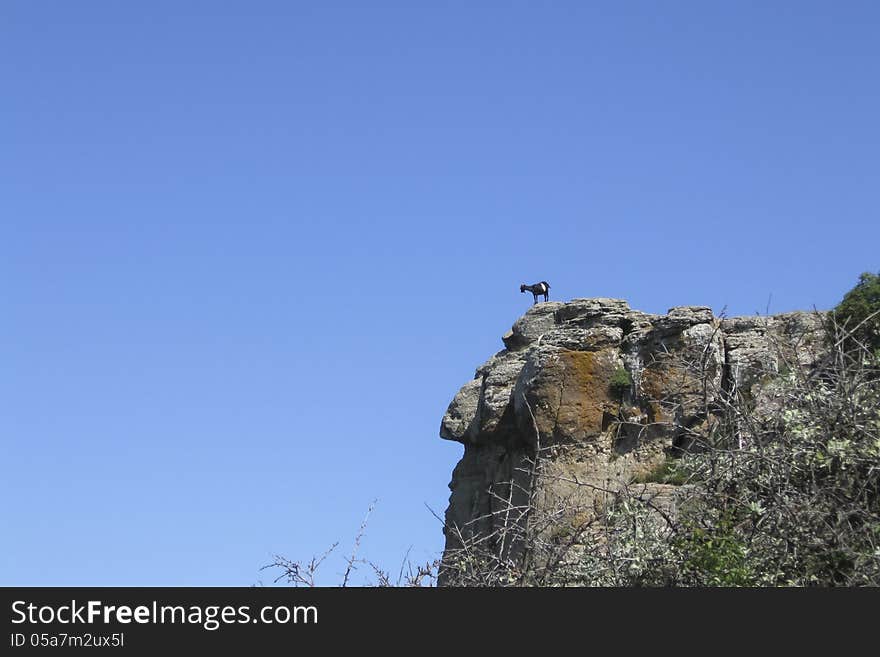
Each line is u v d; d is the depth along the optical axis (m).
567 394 41.84
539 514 14.71
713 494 13.54
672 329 41.16
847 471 12.95
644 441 40.03
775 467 13.10
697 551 12.92
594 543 14.18
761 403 14.57
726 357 39.22
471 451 46.09
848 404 13.13
